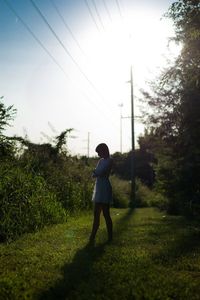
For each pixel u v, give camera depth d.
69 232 12.35
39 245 10.05
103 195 10.62
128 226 14.41
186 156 16.38
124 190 40.06
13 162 15.43
